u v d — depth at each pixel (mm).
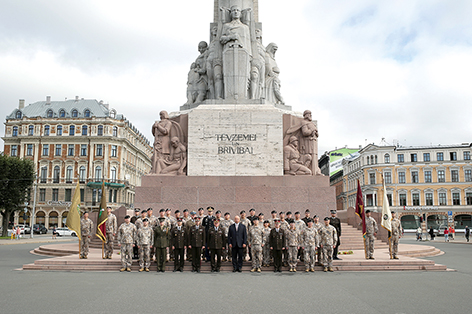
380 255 13352
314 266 10883
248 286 8250
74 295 7207
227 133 15992
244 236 10500
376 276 9656
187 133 16438
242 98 16938
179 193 15273
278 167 15781
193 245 10367
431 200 61719
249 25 18234
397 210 62062
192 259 10570
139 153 70438
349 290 7812
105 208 12109
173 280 8969
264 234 10805
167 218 10844
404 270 10750
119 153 61094
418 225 61469
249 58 17391
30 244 26156
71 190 59562
